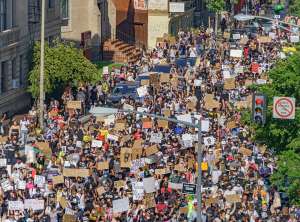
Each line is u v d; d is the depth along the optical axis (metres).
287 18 186.12
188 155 99.31
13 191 88.94
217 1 194.75
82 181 92.56
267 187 92.44
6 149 99.38
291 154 91.31
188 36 177.88
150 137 105.38
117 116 116.00
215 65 148.25
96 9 180.75
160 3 196.75
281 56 142.38
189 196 88.00
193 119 110.31
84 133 109.19
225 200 88.06
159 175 94.56
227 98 128.12
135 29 198.62
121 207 85.69
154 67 149.62
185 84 134.12
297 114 93.88
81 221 85.44
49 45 146.75
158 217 85.19
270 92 96.88
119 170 97.50
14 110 135.50
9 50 131.88
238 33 185.62
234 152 101.88
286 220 86.38
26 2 139.12
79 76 133.38
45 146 100.50
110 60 182.12
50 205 86.75
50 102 131.38
